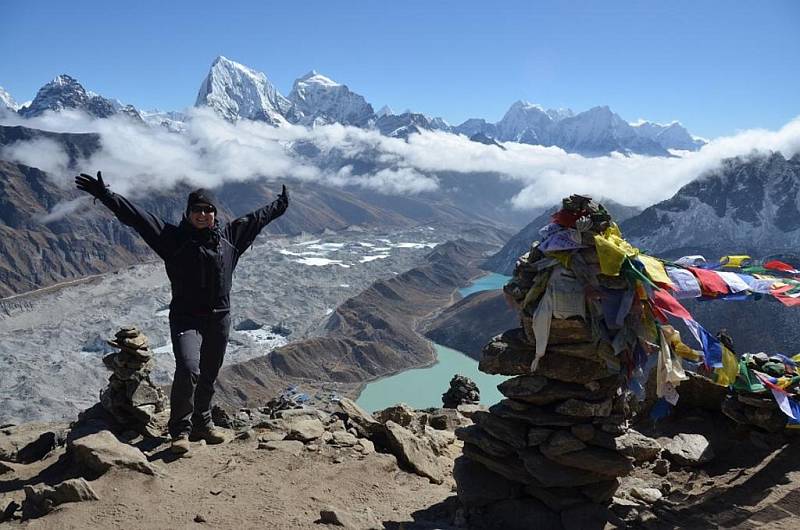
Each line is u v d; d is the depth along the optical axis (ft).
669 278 11.79
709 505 12.16
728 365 12.10
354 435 16.24
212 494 12.30
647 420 16.97
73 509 11.34
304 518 11.38
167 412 17.15
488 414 12.56
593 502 11.75
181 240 13.82
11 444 15.38
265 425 16.61
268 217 15.24
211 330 14.53
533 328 11.47
